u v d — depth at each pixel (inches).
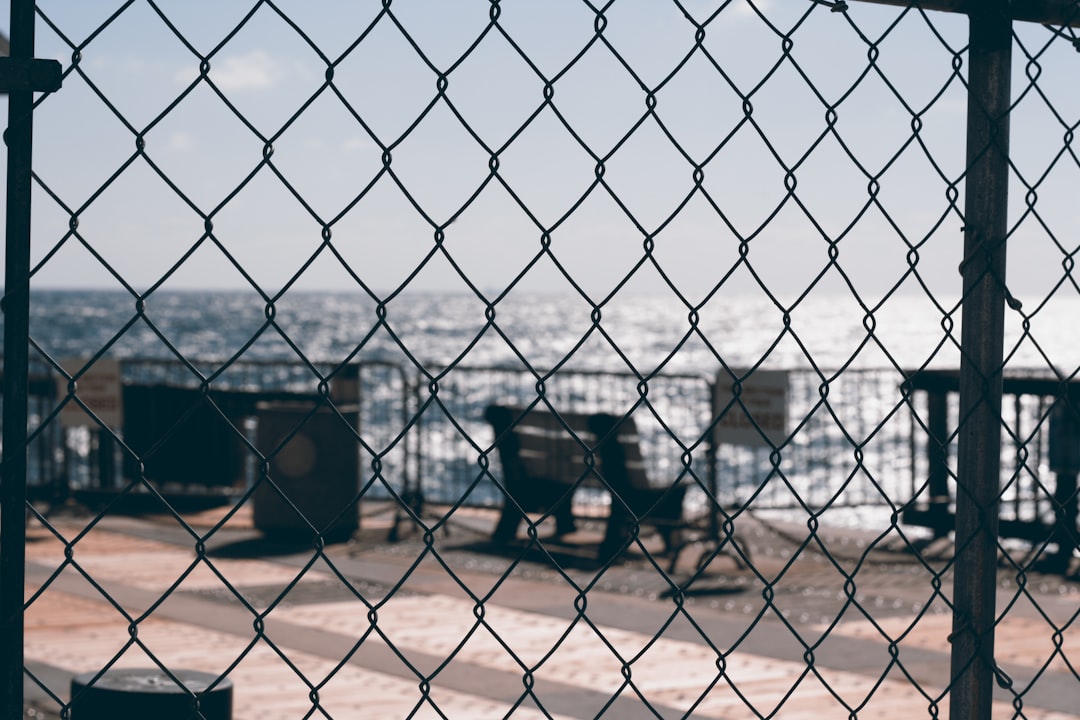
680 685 277.3
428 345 4867.1
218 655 300.8
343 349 3740.2
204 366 675.4
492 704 260.4
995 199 108.1
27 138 71.0
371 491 709.3
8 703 72.9
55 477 563.8
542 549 93.0
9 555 72.4
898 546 473.1
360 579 407.8
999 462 111.4
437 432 924.6
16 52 70.3
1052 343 5885.8
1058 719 250.4
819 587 396.5
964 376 110.8
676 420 1037.8
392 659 299.6
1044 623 344.2
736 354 4520.2
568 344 5383.9
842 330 7145.7
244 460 561.3
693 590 391.5
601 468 444.5
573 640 322.0
